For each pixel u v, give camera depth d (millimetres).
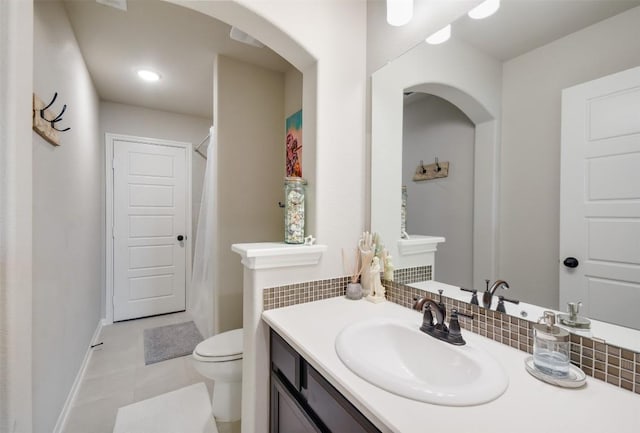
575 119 829
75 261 1946
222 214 2207
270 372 1221
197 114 3518
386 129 1413
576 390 686
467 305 1065
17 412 704
